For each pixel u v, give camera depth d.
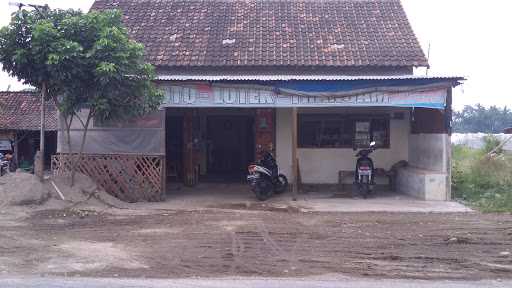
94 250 9.67
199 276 8.08
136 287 7.41
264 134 18.86
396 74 17.80
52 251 9.57
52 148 27.27
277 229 11.60
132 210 14.14
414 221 12.65
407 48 18.55
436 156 16.20
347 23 20.31
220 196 16.97
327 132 18.88
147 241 10.46
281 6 21.59
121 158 15.57
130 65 13.66
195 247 9.96
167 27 20.02
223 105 15.48
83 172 15.54
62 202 13.89
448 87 15.20
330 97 15.32
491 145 25.00
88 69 13.33
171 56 18.28
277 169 17.38
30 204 13.49
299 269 8.51
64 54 12.91
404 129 18.77
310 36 19.53
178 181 19.80
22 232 11.16
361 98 15.29
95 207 14.05
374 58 18.02
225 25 20.28
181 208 14.55
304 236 10.93
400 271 8.41
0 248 9.73
